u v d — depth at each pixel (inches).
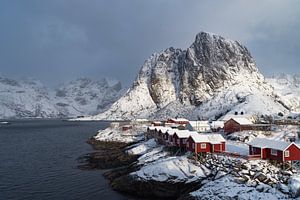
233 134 3654.0
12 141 5511.8
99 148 4507.9
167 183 2174.0
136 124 6609.3
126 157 3351.4
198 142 2524.6
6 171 2930.6
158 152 3095.5
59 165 3213.6
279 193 1814.7
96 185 2427.4
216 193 1845.5
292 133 3376.0
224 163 2271.2
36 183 2495.1
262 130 3698.3
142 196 2167.8
